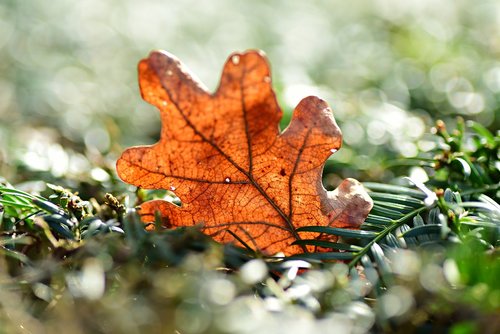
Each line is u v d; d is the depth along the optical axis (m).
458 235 0.36
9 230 0.38
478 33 0.98
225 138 0.36
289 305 0.33
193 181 0.36
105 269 0.34
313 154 0.36
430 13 1.19
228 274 0.35
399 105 0.67
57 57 1.07
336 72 0.89
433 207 0.38
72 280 0.33
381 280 0.35
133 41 1.19
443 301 0.33
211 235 0.36
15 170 0.47
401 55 0.94
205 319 0.31
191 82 0.35
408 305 0.33
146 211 0.37
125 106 0.84
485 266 0.33
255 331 0.31
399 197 0.39
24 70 0.96
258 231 0.37
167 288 0.32
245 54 0.34
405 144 0.50
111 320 0.32
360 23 1.27
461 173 0.41
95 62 1.08
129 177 0.36
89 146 0.56
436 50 0.91
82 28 1.19
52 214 0.36
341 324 0.32
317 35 1.21
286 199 0.37
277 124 0.36
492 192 0.41
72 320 0.32
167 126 0.35
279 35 1.22
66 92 0.88
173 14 1.33
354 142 0.53
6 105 0.81
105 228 0.36
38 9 1.21
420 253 0.35
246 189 0.37
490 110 0.60
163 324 0.32
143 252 0.35
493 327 0.32
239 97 0.35
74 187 0.44
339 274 0.34
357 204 0.37
